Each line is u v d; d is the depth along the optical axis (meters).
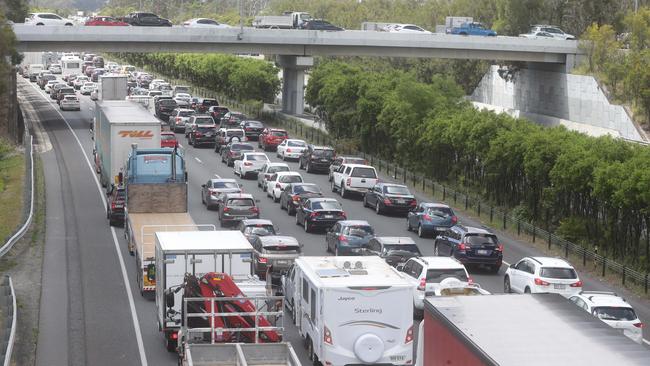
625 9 175.25
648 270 61.69
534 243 71.25
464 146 89.19
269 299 35.34
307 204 72.50
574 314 25.94
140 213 61.78
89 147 118.06
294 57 152.25
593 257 64.81
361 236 60.59
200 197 85.81
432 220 70.75
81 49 134.88
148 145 72.31
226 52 139.75
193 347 30.42
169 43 136.75
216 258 39.88
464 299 27.83
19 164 103.06
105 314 47.75
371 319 36.19
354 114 120.69
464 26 148.25
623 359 21.67
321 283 36.56
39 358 40.44
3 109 123.88
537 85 154.50
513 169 80.50
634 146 69.50
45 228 71.06
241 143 108.00
